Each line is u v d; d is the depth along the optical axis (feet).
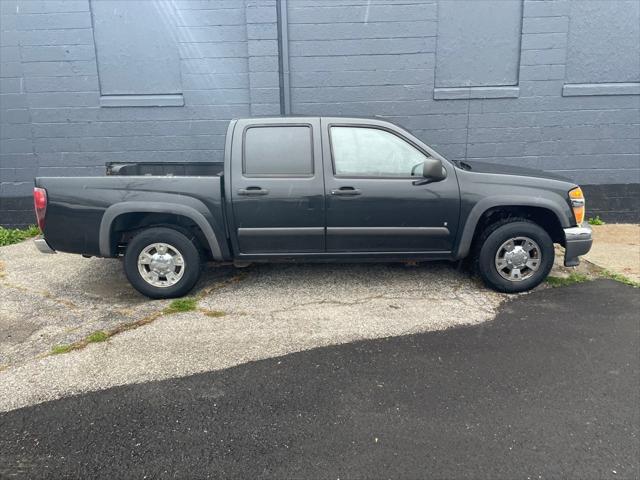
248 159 16.39
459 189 16.34
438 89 25.48
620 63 25.36
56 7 24.99
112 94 25.98
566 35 24.85
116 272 19.89
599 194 26.40
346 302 16.48
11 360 12.89
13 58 25.45
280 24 24.70
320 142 16.37
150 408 10.80
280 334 14.20
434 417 10.39
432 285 17.90
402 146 16.44
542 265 16.89
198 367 12.44
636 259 20.72
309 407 10.78
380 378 11.89
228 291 17.60
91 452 9.49
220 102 25.89
